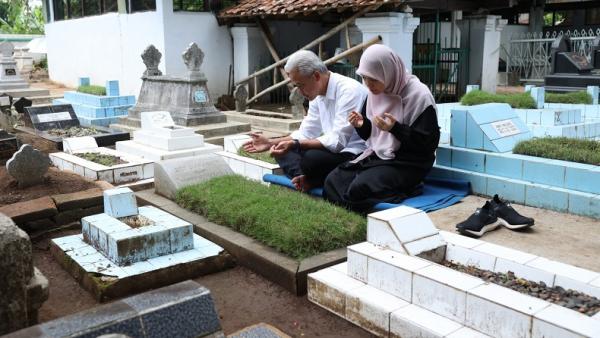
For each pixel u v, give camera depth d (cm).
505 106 549
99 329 203
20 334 200
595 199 410
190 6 1179
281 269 349
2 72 1438
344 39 1252
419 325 265
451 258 327
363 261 314
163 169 505
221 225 425
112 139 788
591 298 266
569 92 991
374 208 427
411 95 443
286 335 279
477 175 483
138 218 413
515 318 241
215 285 360
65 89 1603
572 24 1742
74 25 1547
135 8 1257
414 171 447
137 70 1284
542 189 440
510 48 1443
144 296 226
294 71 477
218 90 1239
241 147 645
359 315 299
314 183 484
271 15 1102
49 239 450
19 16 2969
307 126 518
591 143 488
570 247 359
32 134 813
